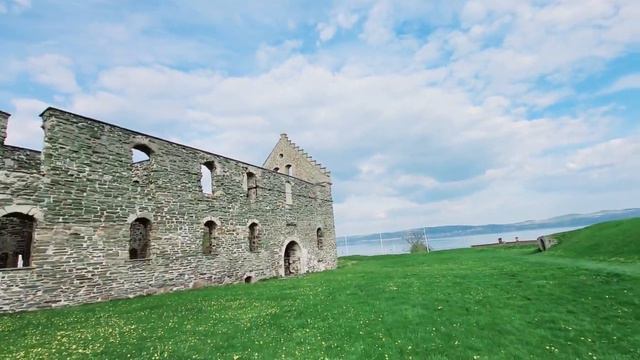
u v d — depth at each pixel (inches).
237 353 370.6
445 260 1305.4
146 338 413.7
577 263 843.4
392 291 646.5
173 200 850.1
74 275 644.1
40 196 618.5
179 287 828.6
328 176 1657.2
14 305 565.6
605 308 500.7
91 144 703.7
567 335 424.2
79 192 671.8
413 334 427.2
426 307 532.4
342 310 528.1
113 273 703.1
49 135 644.1
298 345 394.3
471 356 371.2
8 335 430.6
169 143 864.3
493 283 677.3
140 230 1028.5
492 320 470.9
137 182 778.2
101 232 695.1
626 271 673.6
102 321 492.4
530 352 382.6
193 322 480.4
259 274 1092.5
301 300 609.3
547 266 834.2
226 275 966.4
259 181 1165.7
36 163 812.6
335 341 406.3
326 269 1497.3
